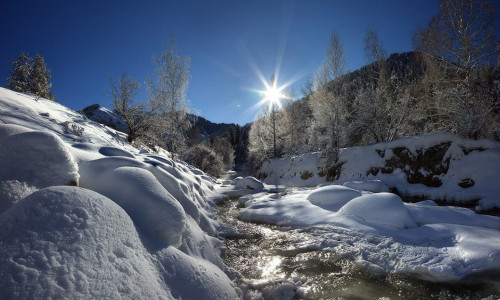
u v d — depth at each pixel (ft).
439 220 21.24
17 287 6.00
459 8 43.04
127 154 23.53
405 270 14.32
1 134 12.73
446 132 40.09
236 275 13.75
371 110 57.00
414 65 62.34
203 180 50.21
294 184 70.08
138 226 10.43
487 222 20.45
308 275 14.39
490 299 11.51
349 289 12.79
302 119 93.76
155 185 12.64
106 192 12.02
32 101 31.09
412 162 42.75
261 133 101.30
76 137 27.76
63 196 8.58
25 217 7.59
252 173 118.01
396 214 20.99
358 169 52.06
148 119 58.85
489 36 41.42
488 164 33.96
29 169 10.73
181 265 9.91
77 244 7.43
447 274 13.16
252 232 22.89
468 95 39.55
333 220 23.07
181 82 58.65
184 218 12.11
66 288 6.39
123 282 7.39
